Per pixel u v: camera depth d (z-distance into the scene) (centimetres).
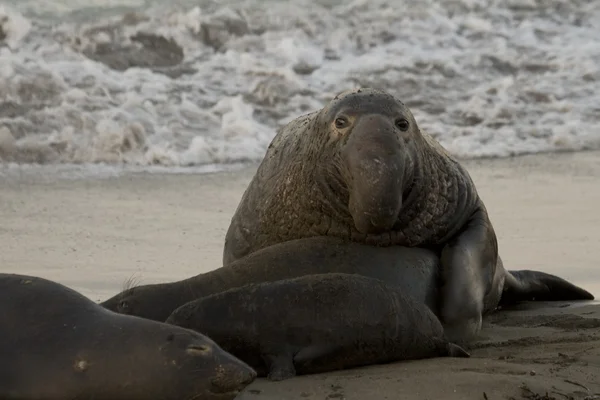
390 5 8331
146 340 2064
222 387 2052
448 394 2306
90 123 6294
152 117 6544
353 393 2309
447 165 3328
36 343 2077
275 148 3569
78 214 4975
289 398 2277
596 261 4372
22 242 4459
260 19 8025
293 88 7200
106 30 7562
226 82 7206
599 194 5541
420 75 7519
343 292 2553
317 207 3169
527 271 3862
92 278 3903
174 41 7631
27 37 7319
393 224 3039
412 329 2631
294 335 2478
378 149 2967
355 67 7600
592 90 7475
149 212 5084
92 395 2030
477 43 8056
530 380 2408
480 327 3119
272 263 2886
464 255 3141
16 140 6028
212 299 2481
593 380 2452
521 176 5919
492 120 6919
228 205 5294
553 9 8612
